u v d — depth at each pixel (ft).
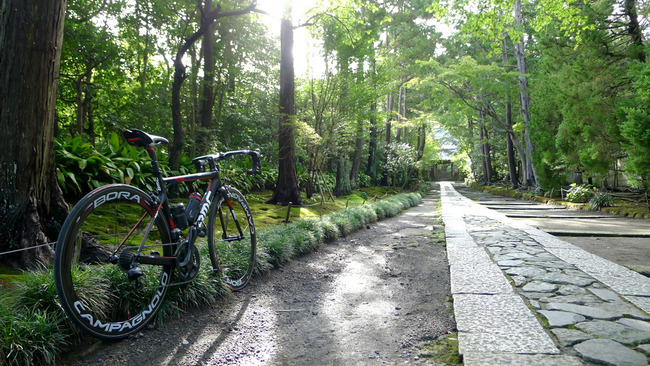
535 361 6.13
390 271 14.20
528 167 69.87
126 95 41.37
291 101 34.73
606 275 11.83
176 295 9.08
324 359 7.00
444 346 7.36
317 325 8.74
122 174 21.91
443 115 80.53
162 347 7.36
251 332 8.26
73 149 20.33
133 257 7.29
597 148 35.14
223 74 48.06
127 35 38.91
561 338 7.06
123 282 8.25
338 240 20.99
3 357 5.84
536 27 37.65
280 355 7.16
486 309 8.81
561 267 13.00
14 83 9.70
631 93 36.01
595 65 37.17
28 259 9.70
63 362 6.63
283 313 9.53
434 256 16.88
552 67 48.34
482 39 39.01
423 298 10.75
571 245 17.51
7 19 9.68
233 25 46.19
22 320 6.42
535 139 53.52
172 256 8.47
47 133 10.41
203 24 26.89
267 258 13.92
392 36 88.84
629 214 32.94
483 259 14.71
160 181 8.38
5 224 9.69
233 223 11.62
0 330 6.07
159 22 40.09
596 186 52.13
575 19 36.83
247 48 49.32
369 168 84.64
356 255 17.28
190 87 42.01
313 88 44.29
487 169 106.63
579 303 9.11
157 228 8.20
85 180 20.42
